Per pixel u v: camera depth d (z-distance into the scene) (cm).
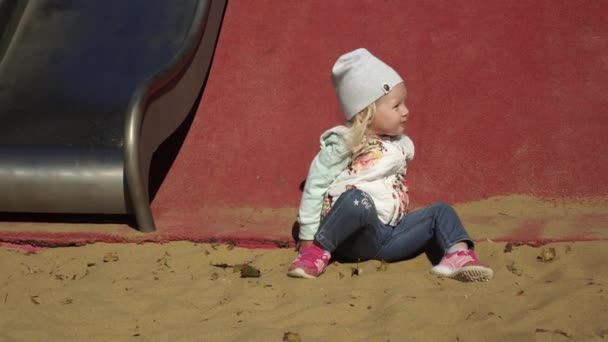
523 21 714
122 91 655
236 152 644
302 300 437
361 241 479
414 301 424
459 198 602
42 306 448
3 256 525
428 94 670
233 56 714
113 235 540
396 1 739
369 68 476
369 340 389
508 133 640
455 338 390
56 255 529
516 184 607
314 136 650
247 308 436
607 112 646
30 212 582
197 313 433
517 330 394
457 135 642
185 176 629
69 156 567
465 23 716
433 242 507
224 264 505
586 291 427
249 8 750
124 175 553
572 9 720
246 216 586
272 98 681
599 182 600
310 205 484
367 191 472
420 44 704
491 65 685
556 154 623
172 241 537
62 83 671
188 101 650
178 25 714
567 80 671
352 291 448
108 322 425
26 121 630
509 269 475
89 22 733
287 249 524
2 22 717
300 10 743
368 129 483
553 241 503
